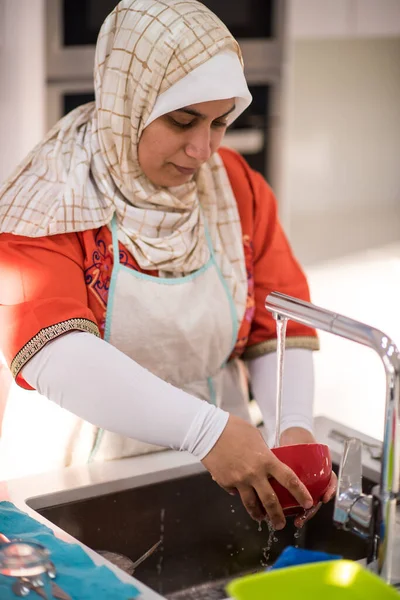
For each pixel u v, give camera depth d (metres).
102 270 1.46
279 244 1.68
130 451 1.48
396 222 4.74
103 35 1.44
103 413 1.26
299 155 4.45
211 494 1.44
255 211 1.67
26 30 2.81
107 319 1.46
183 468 1.42
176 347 1.51
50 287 1.37
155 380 1.27
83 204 1.43
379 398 3.33
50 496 1.31
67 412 1.48
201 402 1.25
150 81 1.36
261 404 1.58
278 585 0.86
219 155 1.66
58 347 1.29
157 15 1.37
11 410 1.51
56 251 1.40
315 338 1.62
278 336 1.14
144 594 1.01
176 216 1.50
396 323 3.70
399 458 0.96
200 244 1.54
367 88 4.59
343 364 3.61
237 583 0.84
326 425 1.59
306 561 1.01
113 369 1.26
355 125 4.60
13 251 1.38
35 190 1.45
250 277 1.62
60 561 1.07
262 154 3.34
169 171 1.44
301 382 1.55
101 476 1.38
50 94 2.93
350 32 3.88
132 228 1.48
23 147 2.90
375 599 0.86
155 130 1.39
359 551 1.41
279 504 1.18
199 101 1.33
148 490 1.39
